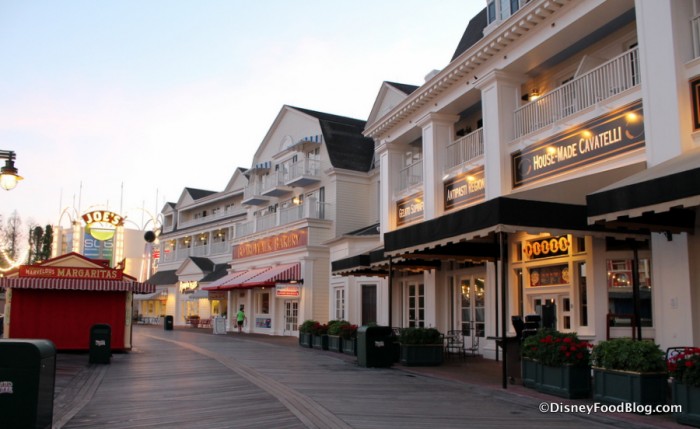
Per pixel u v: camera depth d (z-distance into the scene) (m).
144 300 58.22
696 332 10.65
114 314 20.88
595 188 11.81
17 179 12.25
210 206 51.97
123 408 9.76
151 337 30.80
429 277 21.77
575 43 15.38
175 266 54.56
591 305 14.39
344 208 33.19
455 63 18.27
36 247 70.00
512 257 17.39
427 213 20.77
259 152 41.81
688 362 8.02
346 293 28.70
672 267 11.10
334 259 30.53
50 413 7.12
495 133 16.97
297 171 35.38
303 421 8.59
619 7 13.48
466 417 8.91
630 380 9.10
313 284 32.00
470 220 12.02
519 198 11.36
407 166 23.80
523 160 16.19
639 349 9.09
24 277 19.52
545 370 10.99
